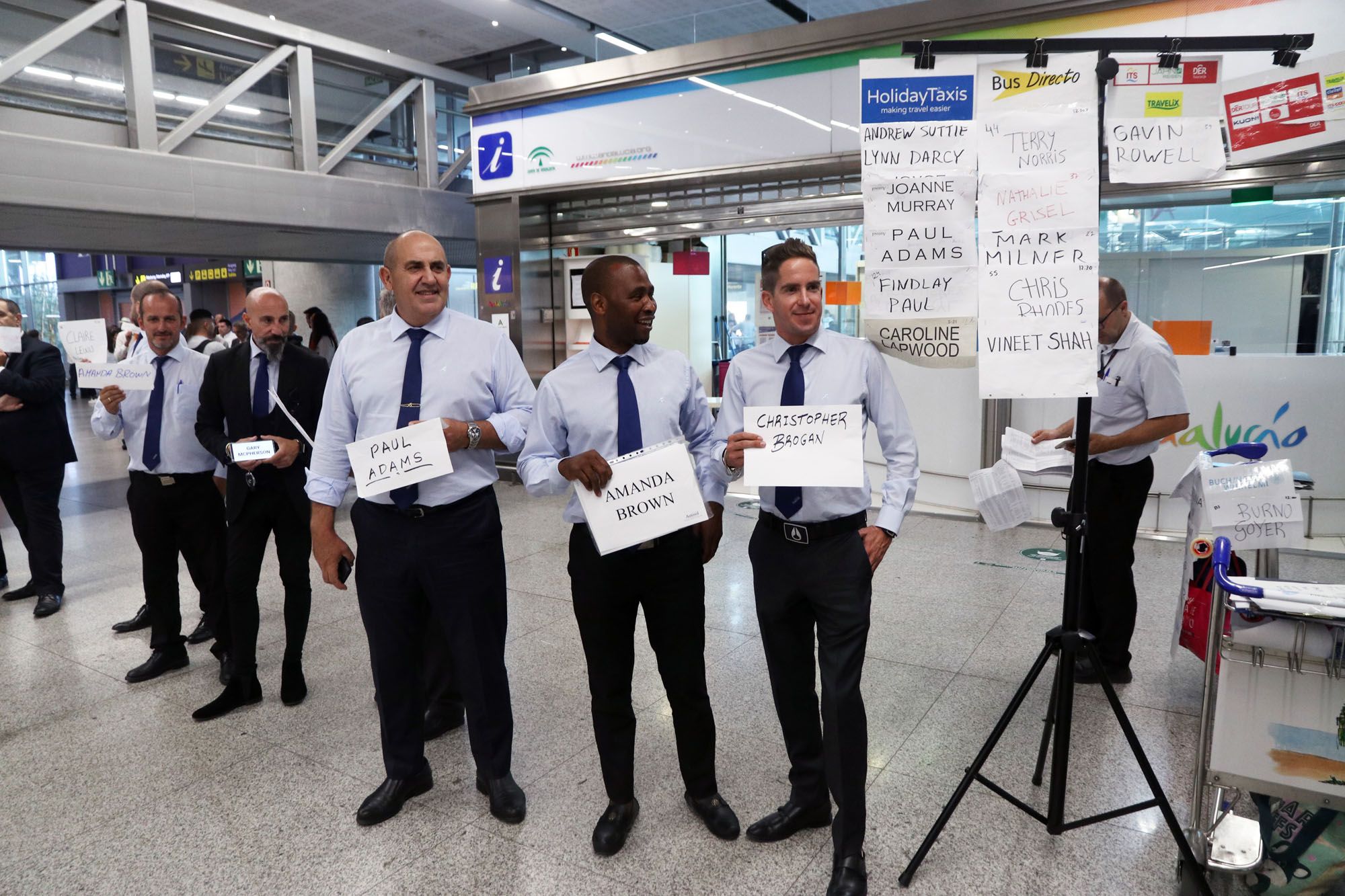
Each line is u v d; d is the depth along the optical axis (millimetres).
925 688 3006
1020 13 4863
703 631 2094
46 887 2031
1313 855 1822
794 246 1936
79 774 2561
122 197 6145
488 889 1975
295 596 2979
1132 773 2398
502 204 7039
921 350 2002
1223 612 1765
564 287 7453
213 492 3293
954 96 1931
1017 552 4797
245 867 2088
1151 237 5203
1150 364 2781
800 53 5574
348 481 2320
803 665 2037
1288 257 4883
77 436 10844
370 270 13055
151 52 6504
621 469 1883
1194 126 1919
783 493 1908
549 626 3762
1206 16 4438
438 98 9094
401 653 2262
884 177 1960
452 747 2711
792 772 2131
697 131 6062
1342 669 1668
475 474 2215
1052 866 2004
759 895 1924
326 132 8016
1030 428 5305
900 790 2348
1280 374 4676
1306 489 2707
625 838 2129
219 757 2652
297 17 10922
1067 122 1905
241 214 6914
